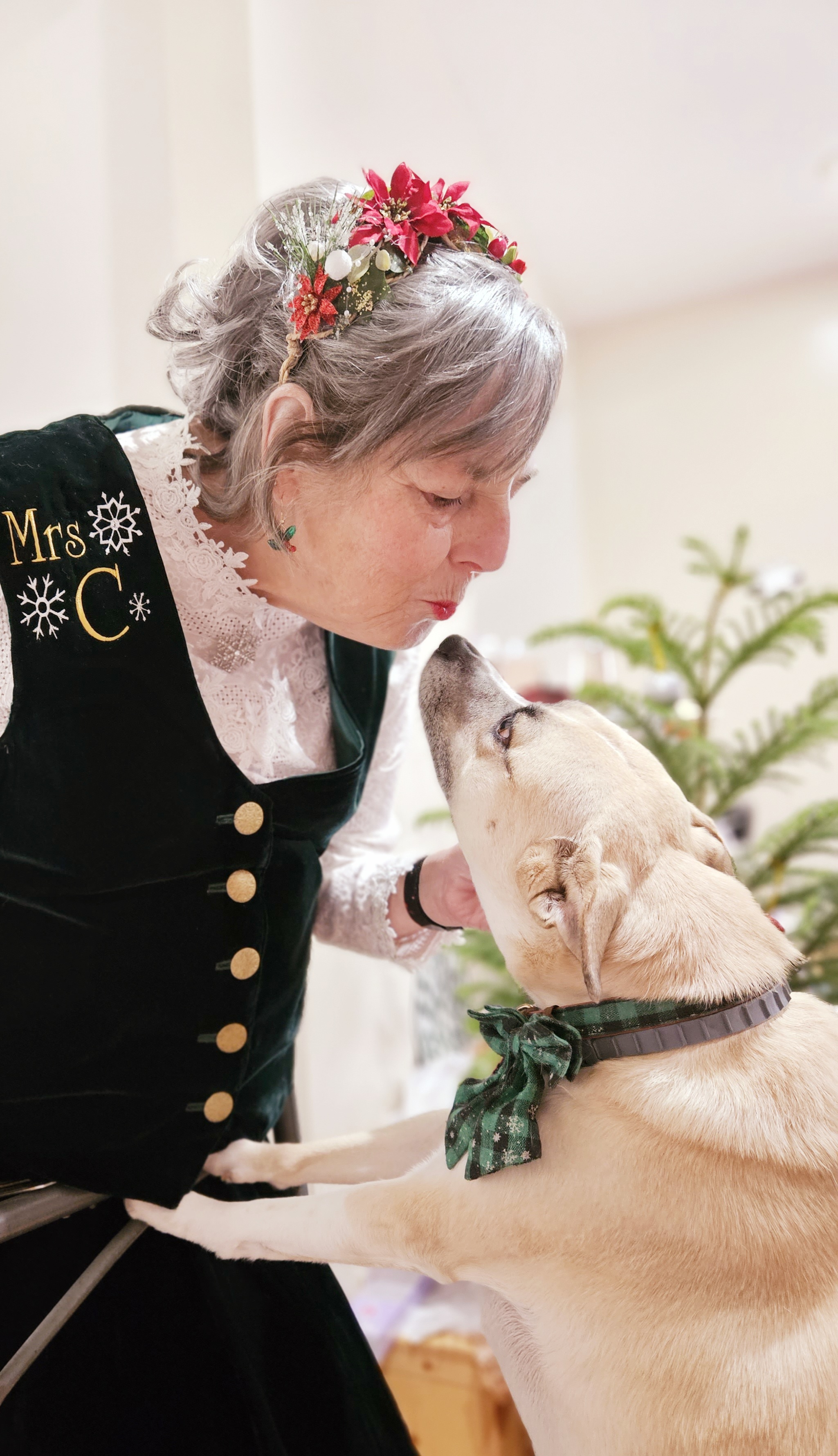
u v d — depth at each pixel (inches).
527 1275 32.9
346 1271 79.9
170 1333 35.7
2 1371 31.0
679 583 203.8
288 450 30.6
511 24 122.0
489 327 29.4
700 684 91.2
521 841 38.5
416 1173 35.6
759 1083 33.8
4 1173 34.9
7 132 70.6
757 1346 31.2
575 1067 33.0
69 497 32.0
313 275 30.2
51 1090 34.1
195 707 32.9
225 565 34.1
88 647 31.7
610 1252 32.2
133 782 32.6
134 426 38.1
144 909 33.5
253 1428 35.3
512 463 31.2
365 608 33.0
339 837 47.6
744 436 199.9
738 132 146.0
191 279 35.5
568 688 141.6
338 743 40.4
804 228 175.8
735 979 35.2
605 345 210.7
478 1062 93.5
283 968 38.3
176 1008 34.3
